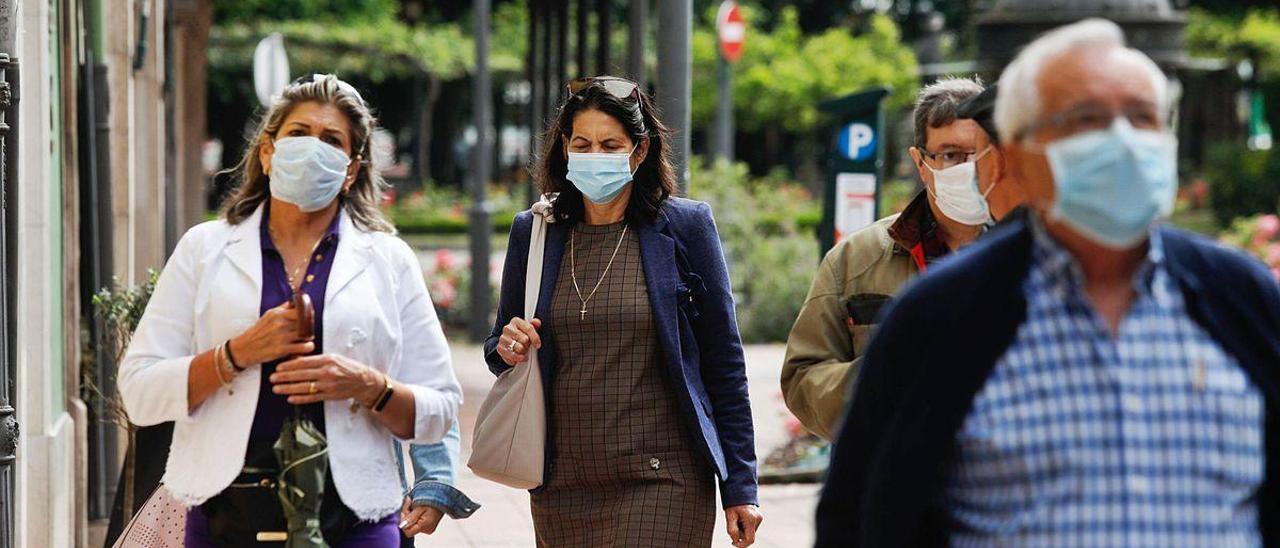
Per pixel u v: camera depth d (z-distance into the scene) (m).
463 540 19.89
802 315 11.46
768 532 20.97
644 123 11.72
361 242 10.25
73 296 19.03
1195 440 6.67
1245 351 6.77
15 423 12.98
